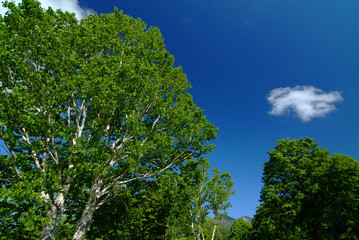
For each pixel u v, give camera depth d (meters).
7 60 9.16
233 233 53.78
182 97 16.19
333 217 20.84
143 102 12.61
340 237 21.16
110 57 12.35
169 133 13.66
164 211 22.28
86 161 9.52
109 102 10.98
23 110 9.49
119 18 16.59
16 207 9.34
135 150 10.52
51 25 11.63
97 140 10.64
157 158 13.80
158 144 12.27
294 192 23.28
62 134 9.53
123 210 16.86
